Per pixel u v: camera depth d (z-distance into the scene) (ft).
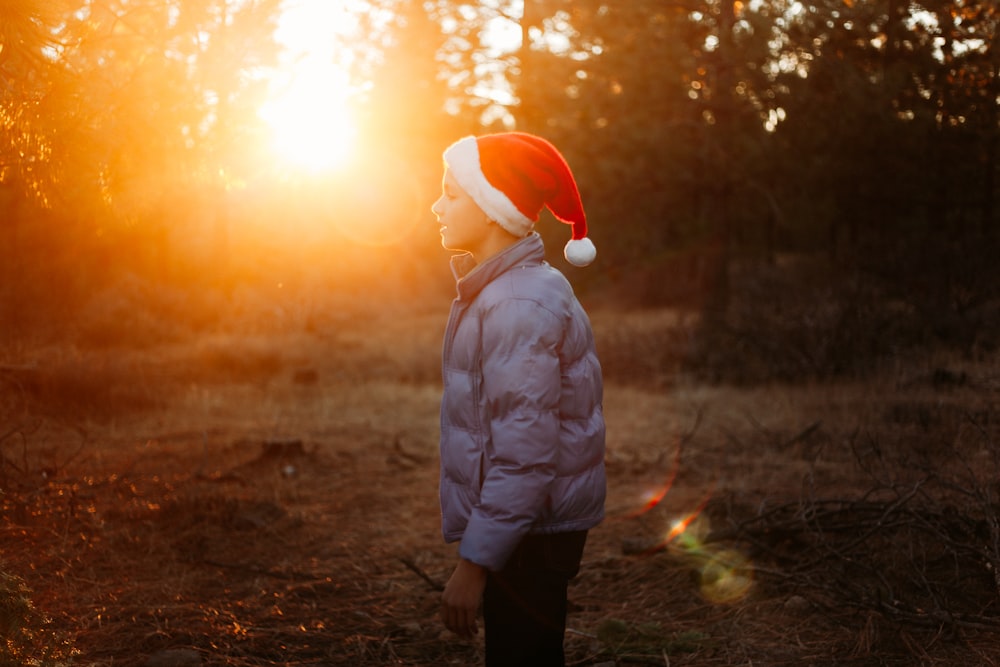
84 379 22.86
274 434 21.61
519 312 5.90
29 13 9.34
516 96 42.75
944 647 9.38
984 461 15.55
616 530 14.47
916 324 29.68
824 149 36.99
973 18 27.27
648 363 33.50
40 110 9.73
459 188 6.43
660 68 37.63
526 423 5.77
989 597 10.48
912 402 22.30
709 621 10.65
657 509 15.43
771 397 26.48
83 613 10.32
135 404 23.90
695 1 38.22
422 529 14.73
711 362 30.96
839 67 34.32
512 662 6.37
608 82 39.73
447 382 6.38
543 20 40.57
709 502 15.19
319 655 9.80
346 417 25.11
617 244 42.70
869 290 31.04
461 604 5.77
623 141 39.68
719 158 39.29
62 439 19.69
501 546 5.72
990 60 27.58
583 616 11.10
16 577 7.48
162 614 10.46
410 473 18.69
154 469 17.56
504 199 6.24
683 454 19.90
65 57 10.27
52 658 7.72
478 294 6.24
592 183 41.24
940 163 34.37
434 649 10.05
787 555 12.14
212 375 30.55
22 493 13.88
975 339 28.76
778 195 40.88
